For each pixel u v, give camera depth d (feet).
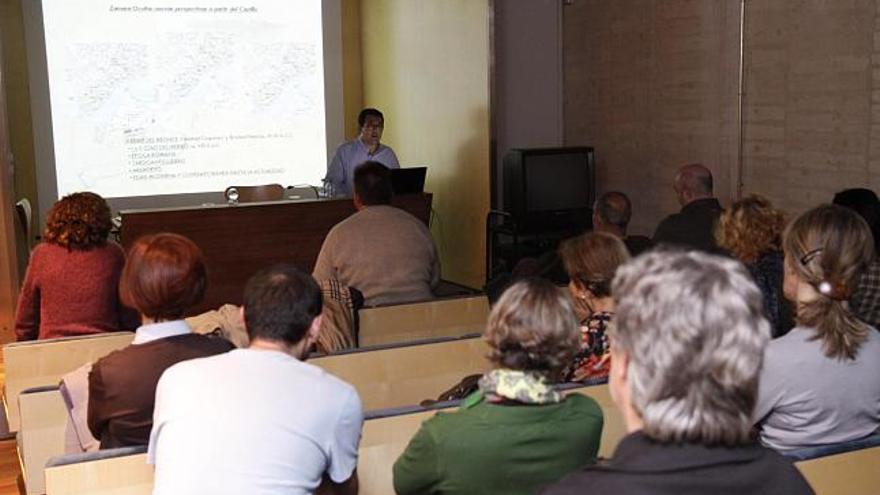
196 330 10.18
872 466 6.68
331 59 28.58
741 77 18.43
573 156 21.47
